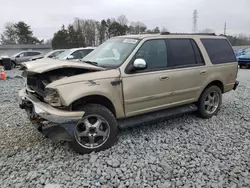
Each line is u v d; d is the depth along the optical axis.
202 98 5.41
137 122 4.40
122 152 3.93
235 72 6.06
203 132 4.80
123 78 4.11
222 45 5.84
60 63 3.97
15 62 23.53
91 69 4.00
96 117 3.93
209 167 3.50
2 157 3.85
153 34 4.79
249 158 3.76
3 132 4.87
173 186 3.08
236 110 6.31
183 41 5.09
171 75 4.69
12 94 8.82
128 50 4.41
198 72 5.15
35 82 4.18
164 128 5.00
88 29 66.81
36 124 4.16
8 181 3.21
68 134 3.67
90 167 3.50
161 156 3.82
